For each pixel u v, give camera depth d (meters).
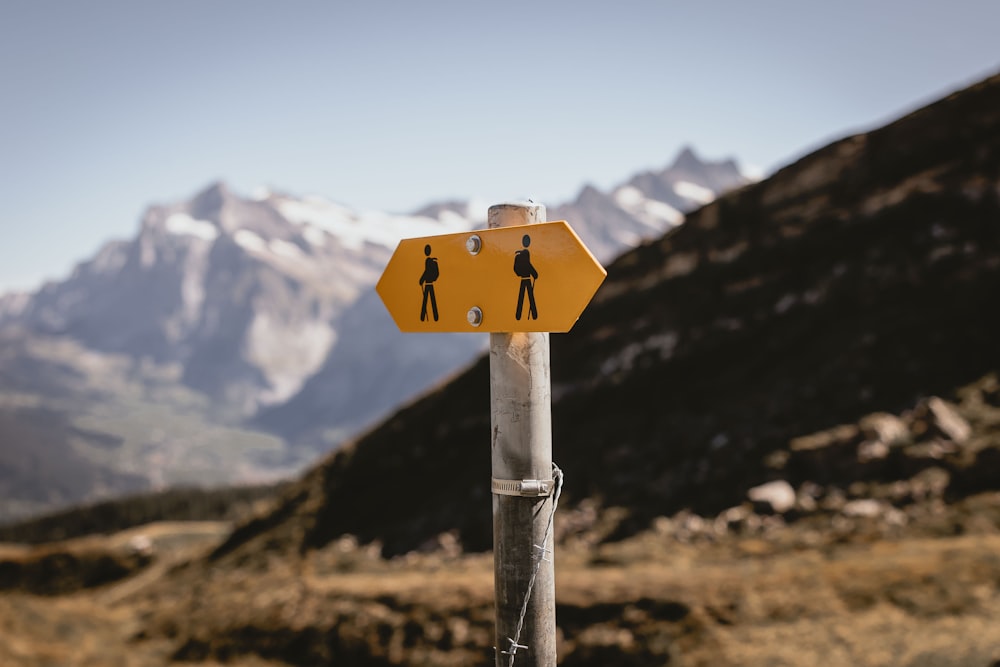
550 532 3.15
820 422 35.88
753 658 18.55
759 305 47.75
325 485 63.59
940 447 29.95
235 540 66.44
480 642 26.05
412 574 38.09
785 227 50.78
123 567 82.50
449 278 3.56
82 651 31.23
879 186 47.66
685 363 47.75
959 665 15.02
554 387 53.75
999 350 34.75
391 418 66.00
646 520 35.19
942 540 25.02
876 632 18.25
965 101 46.72
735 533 30.86
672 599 23.30
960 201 42.62
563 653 22.83
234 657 32.06
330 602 32.75
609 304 57.25
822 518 29.52
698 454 38.78
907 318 39.09
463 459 54.34
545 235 3.13
